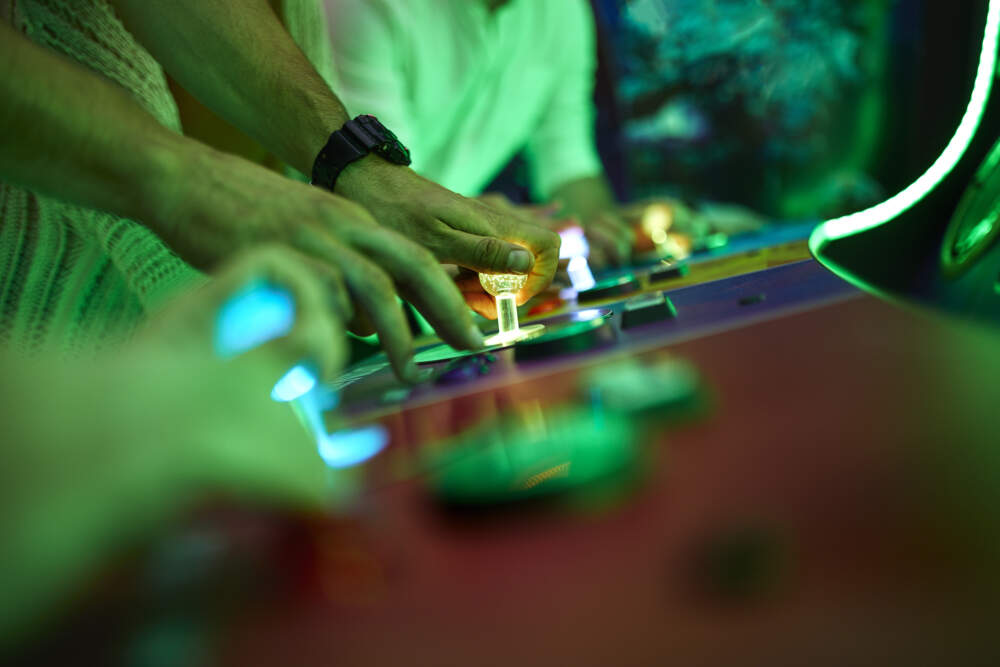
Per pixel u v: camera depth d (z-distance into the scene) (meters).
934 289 0.70
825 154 2.62
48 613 0.31
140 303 1.04
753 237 1.23
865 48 2.45
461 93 2.28
